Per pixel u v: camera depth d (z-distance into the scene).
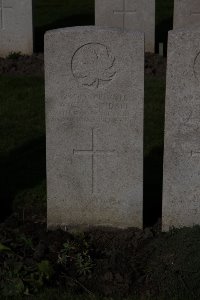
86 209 3.34
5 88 5.11
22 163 4.09
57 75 3.17
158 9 7.30
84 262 3.07
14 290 2.90
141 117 3.20
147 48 5.95
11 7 5.83
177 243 3.06
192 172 3.23
